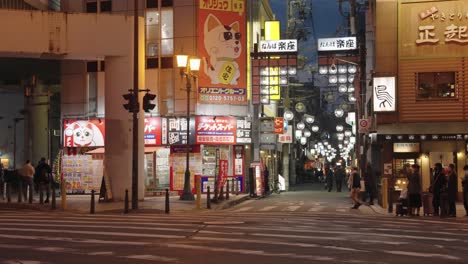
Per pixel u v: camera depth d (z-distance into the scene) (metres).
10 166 59.44
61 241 14.84
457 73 30.98
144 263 11.62
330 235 16.09
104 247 13.78
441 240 15.05
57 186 40.88
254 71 40.28
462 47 31.02
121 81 30.67
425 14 31.39
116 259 12.10
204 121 39.12
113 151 30.53
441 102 31.00
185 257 12.29
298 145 80.44
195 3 39.62
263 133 41.72
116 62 30.77
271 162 50.44
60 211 25.98
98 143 40.22
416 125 30.97
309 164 86.75
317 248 13.54
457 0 31.14
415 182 23.50
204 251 13.09
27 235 16.08
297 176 74.88
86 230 17.30
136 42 26.16
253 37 44.47
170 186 38.50
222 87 39.91
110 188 30.38
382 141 31.12
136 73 26.22
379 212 25.73
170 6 39.97
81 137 40.41
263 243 14.40
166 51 39.97
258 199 37.31
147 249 13.45
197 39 39.53
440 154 31.39
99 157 38.91
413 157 31.59
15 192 38.59
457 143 31.23
